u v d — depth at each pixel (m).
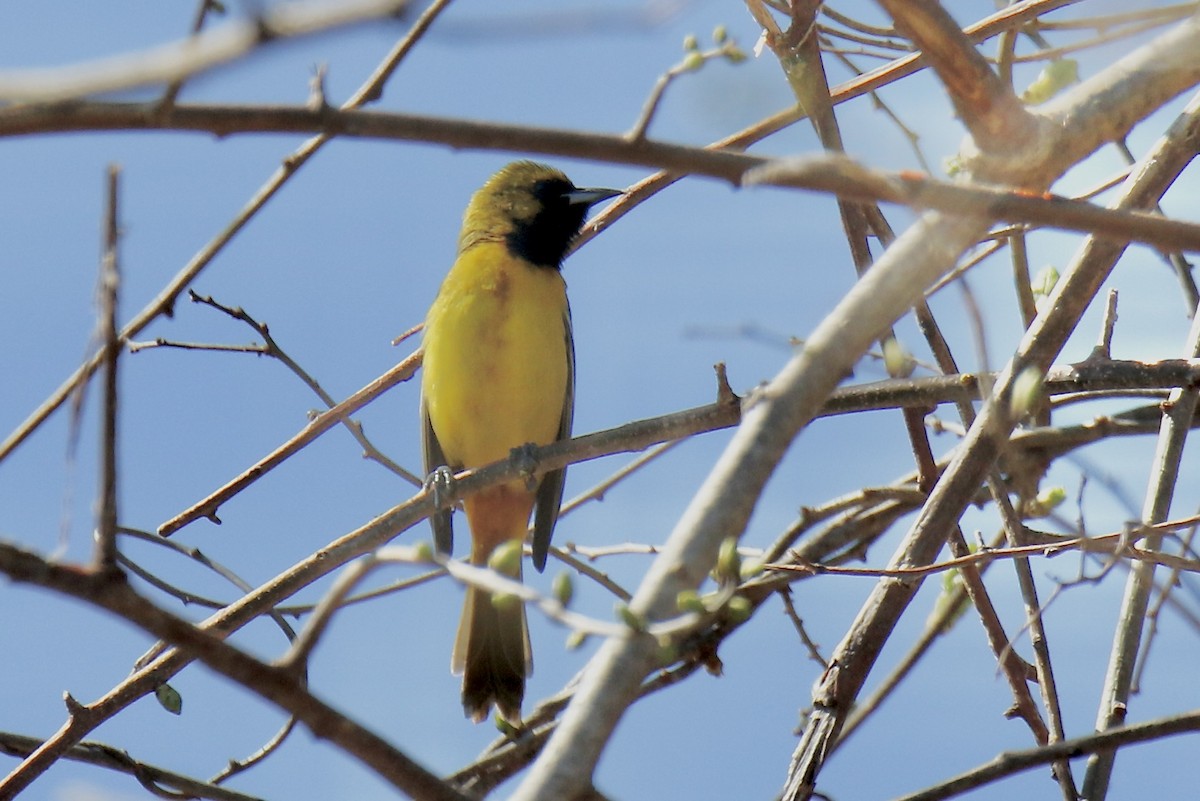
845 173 5.75
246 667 5.23
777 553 11.71
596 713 5.30
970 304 6.46
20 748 10.03
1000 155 6.85
